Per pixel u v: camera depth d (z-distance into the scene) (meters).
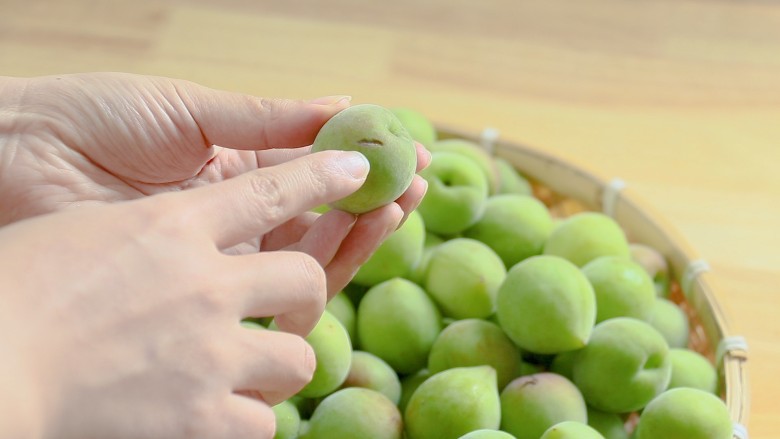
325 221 0.55
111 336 0.47
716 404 0.61
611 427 0.64
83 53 0.85
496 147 0.75
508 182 0.74
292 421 0.61
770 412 0.66
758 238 0.76
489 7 0.93
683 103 0.85
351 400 0.61
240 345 0.49
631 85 0.86
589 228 0.69
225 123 0.58
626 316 0.65
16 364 0.46
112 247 0.47
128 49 0.86
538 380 0.62
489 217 0.71
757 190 0.79
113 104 0.58
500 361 0.64
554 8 0.93
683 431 0.60
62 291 0.47
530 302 0.63
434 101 0.84
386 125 0.55
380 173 0.54
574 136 0.82
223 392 0.48
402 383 0.66
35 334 0.46
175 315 0.48
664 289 0.70
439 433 0.60
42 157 0.58
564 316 0.62
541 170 0.75
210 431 0.48
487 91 0.85
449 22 0.91
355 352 0.65
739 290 0.73
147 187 0.60
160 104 0.58
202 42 0.87
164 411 0.48
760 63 0.88
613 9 0.93
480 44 0.89
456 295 0.66
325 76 0.85
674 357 0.65
